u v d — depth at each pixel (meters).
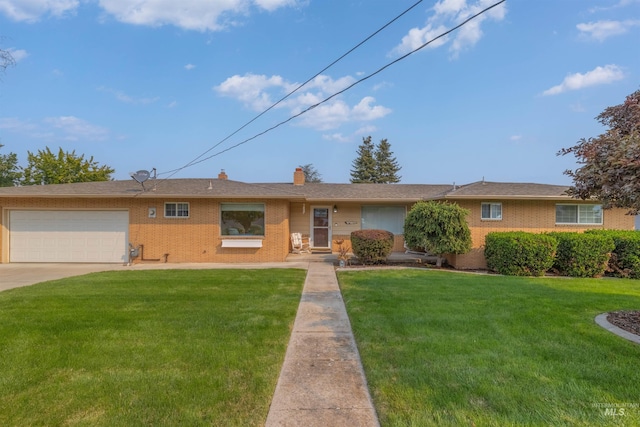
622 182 4.18
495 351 3.81
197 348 3.99
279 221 12.59
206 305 5.99
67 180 26.67
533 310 5.49
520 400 2.79
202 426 2.50
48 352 3.85
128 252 12.32
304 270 10.26
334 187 16.81
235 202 12.63
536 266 9.55
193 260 12.48
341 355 3.91
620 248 9.84
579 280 8.81
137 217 12.45
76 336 4.37
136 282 8.13
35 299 6.34
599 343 4.02
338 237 15.45
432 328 4.65
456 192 11.57
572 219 11.48
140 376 3.28
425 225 10.77
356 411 2.72
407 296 6.60
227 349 3.97
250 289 7.39
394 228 15.41
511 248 9.70
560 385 3.03
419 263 11.98
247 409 2.74
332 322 5.16
